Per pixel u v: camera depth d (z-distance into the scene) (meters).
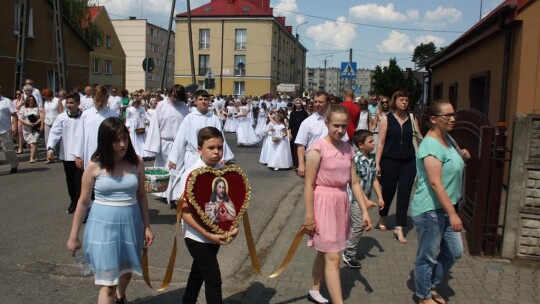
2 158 13.05
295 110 12.74
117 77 50.91
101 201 3.71
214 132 3.85
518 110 9.45
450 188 4.20
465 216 6.73
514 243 5.47
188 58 56.97
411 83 33.28
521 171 5.36
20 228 6.70
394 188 6.42
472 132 6.61
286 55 65.81
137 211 3.85
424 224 4.23
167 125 8.28
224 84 56.84
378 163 6.38
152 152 8.29
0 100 10.86
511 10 9.42
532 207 5.38
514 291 4.69
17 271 5.12
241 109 18.52
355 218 5.23
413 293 4.68
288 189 10.06
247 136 18.28
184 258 5.69
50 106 13.07
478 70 12.69
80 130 6.86
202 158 3.90
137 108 14.34
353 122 8.92
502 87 10.16
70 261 5.45
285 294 4.68
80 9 33.50
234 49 56.47
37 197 8.70
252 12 55.75
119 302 4.09
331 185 4.16
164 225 7.08
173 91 8.23
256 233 6.81
